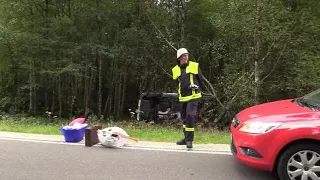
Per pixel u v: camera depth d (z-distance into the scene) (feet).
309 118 15.33
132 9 61.93
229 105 45.68
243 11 42.65
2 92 70.44
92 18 63.46
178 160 19.65
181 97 22.07
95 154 20.70
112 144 22.27
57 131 28.32
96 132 23.31
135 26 60.03
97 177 16.81
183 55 21.95
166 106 50.31
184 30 59.77
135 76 66.44
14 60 65.67
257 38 42.14
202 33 62.95
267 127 15.60
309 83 44.52
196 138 25.72
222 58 49.83
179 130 33.83
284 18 43.04
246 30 42.55
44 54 60.03
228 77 46.39
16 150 21.52
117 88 75.61
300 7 48.21
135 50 61.05
